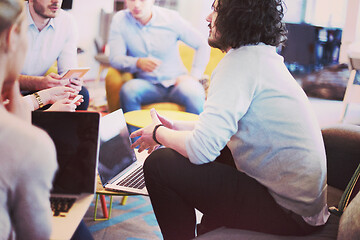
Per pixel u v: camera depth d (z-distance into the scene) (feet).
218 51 14.19
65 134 3.79
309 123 4.68
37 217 2.85
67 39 10.32
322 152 4.73
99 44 14.49
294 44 15.39
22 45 3.00
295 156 4.53
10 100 3.46
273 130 4.58
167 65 14.02
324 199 4.85
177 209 5.06
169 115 10.36
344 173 6.15
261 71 4.61
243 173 4.82
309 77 15.64
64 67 10.32
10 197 2.79
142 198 9.19
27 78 8.80
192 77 14.11
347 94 15.05
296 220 4.60
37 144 2.79
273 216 4.66
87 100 9.57
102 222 7.86
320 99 15.70
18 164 2.73
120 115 6.45
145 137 5.29
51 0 9.61
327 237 4.66
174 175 4.88
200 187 4.84
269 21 4.76
